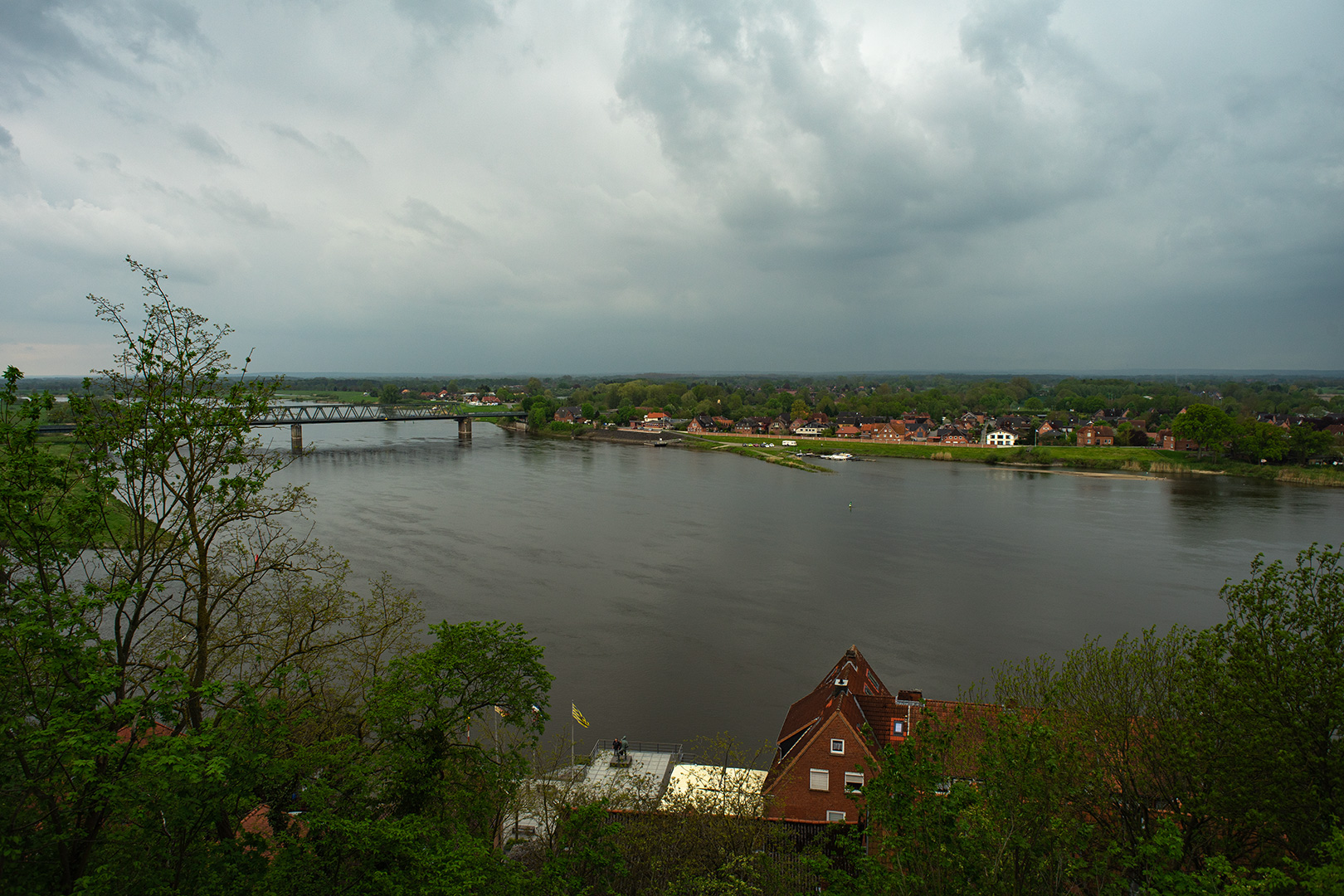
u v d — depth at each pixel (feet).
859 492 475.31
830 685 135.03
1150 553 306.35
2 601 52.90
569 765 125.59
